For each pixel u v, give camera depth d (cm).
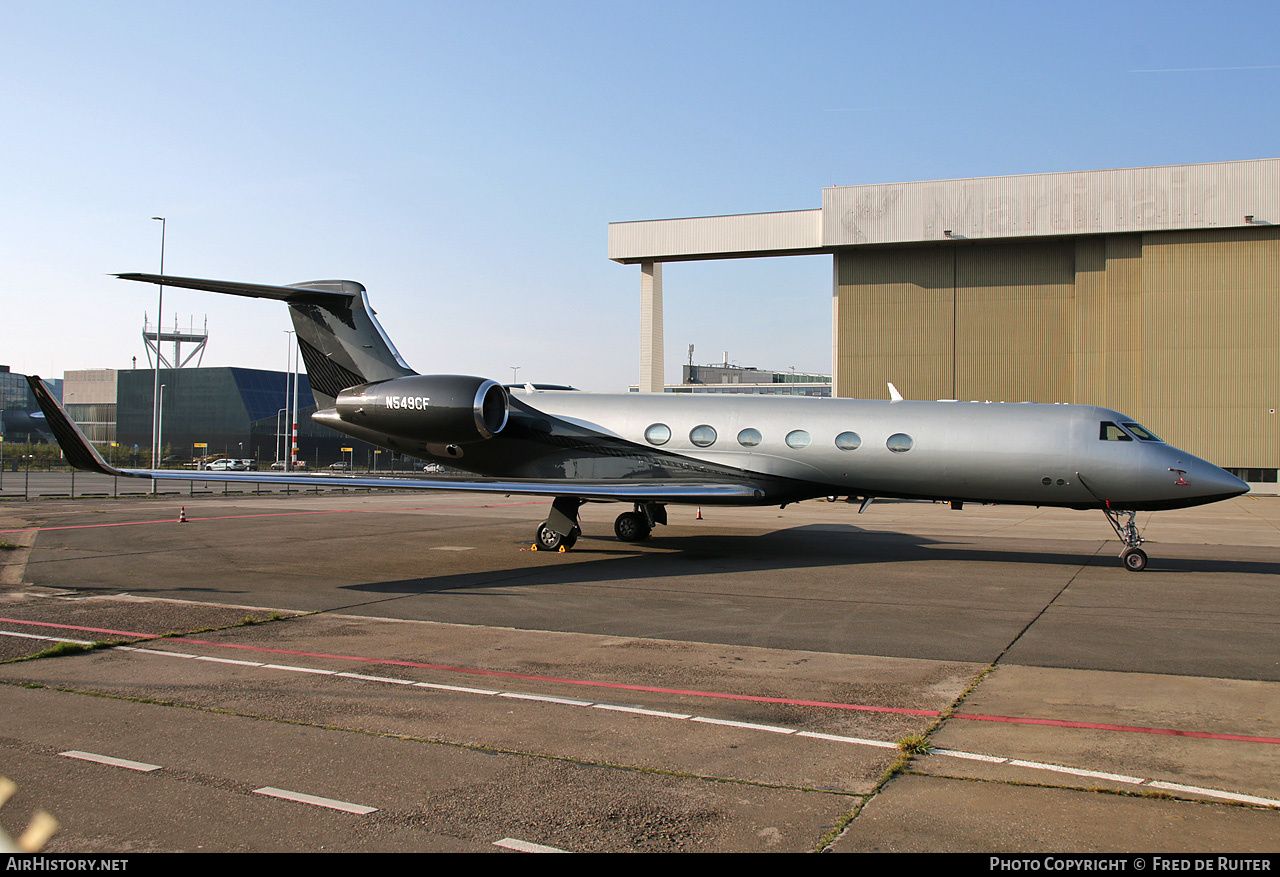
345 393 1827
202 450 8556
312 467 8106
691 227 4709
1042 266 4322
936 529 2378
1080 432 1592
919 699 750
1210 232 4125
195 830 484
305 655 901
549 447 1895
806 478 1753
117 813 506
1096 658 902
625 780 560
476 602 1221
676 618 1111
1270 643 973
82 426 9438
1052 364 4312
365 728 663
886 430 1708
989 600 1246
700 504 1750
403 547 1886
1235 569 1590
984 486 1653
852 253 4534
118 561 1641
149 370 8731
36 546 1883
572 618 1109
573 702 735
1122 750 620
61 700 733
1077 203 4166
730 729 665
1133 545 1591
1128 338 4225
